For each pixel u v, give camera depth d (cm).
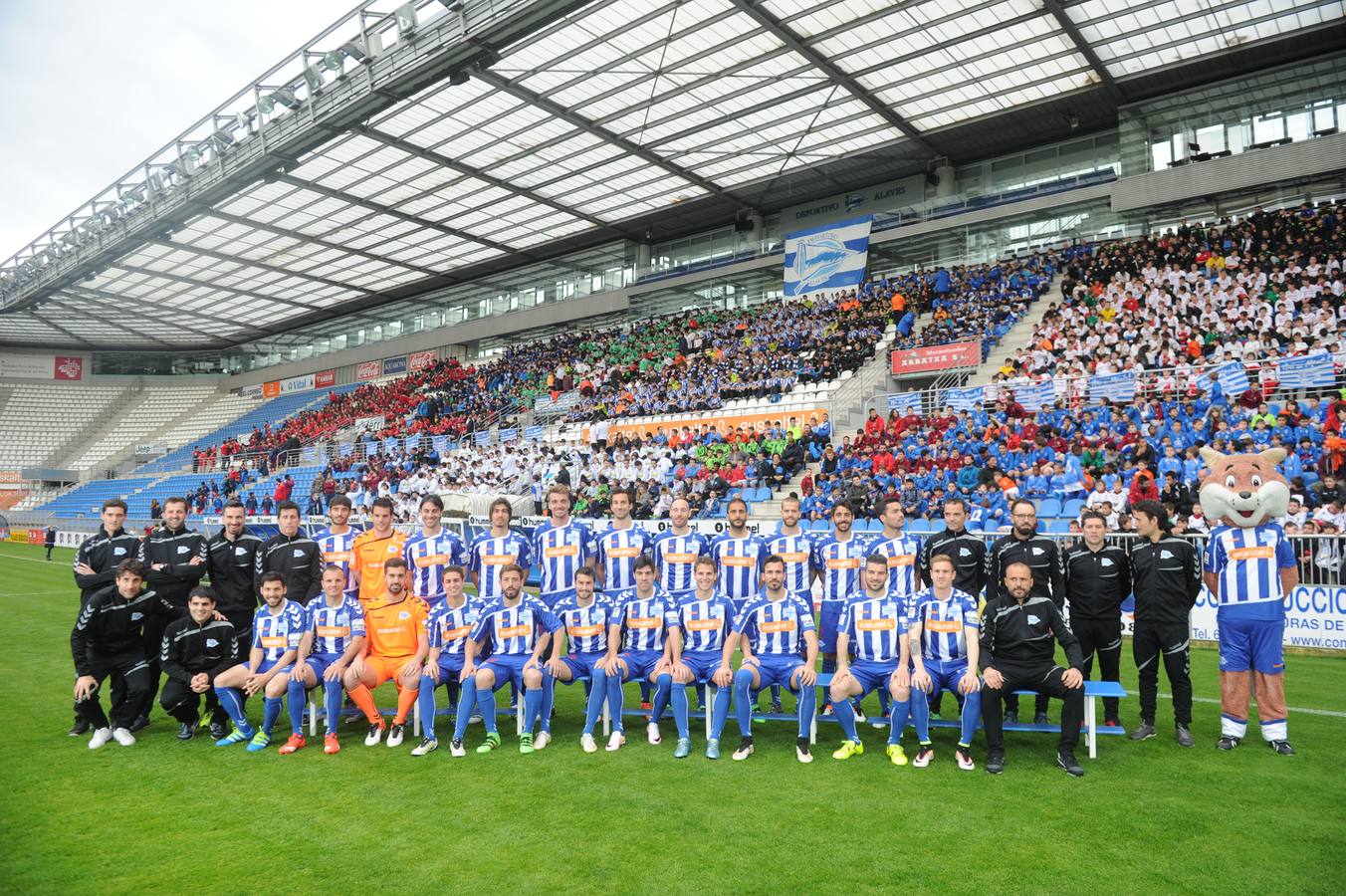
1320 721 658
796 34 1878
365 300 4028
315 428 3875
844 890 373
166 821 462
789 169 2680
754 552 729
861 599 615
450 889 377
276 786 523
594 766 566
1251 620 584
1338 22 1872
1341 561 927
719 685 591
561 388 3070
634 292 3238
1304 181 1992
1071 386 1633
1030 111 2297
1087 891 372
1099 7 1794
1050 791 504
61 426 4762
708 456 1962
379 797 501
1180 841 425
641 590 653
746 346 2633
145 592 646
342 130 1905
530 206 2888
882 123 2355
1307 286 1653
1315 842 423
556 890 375
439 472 2589
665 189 2802
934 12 1805
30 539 3288
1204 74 2106
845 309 2545
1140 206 2170
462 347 3912
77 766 567
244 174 2111
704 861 404
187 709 635
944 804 482
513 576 627
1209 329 1675
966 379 2039
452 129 2269
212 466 3903
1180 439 1316
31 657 948
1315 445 1216
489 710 612
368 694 631
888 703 686
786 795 500
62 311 3853
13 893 375
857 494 1497
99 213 2580
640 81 2061
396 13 1648
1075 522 1170
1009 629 565
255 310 4094
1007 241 2470
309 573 710
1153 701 619
